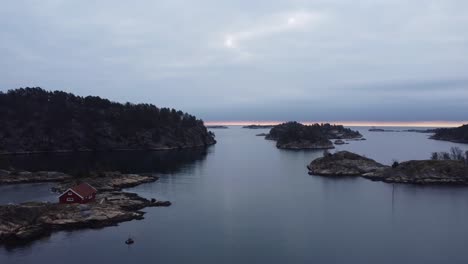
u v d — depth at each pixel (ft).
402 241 260.62
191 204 365.61
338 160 603.67
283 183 496.23
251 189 449.06
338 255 234.79
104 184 451.94
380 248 247.29
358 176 557.33
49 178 502.79
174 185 474.49
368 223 304.09
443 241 261.03
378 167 588.50
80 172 497.87
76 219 295.07
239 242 256.11
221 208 349.00
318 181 511.40
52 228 280.10
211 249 243.19
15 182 481.05
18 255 232.53
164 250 241.55
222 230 281.74
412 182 494.18
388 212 339.77
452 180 491.31
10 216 275.18
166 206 355.36
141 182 491.31
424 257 232.53
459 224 302.04
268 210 343.26
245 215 324.60
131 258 228.84
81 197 332.80
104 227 287.48
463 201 384.68
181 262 223.51
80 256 231.50
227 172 597.11
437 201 384.88
